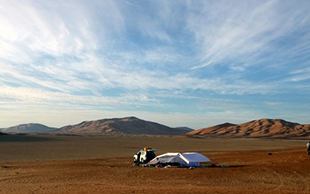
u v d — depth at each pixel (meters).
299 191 14.40
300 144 74.19
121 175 19.92
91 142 70.25
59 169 23.05
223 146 62.00
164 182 17.19
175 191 14.20
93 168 23.67
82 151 43.44
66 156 35.59
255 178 18.45
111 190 14.56
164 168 23.41
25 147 48.56
